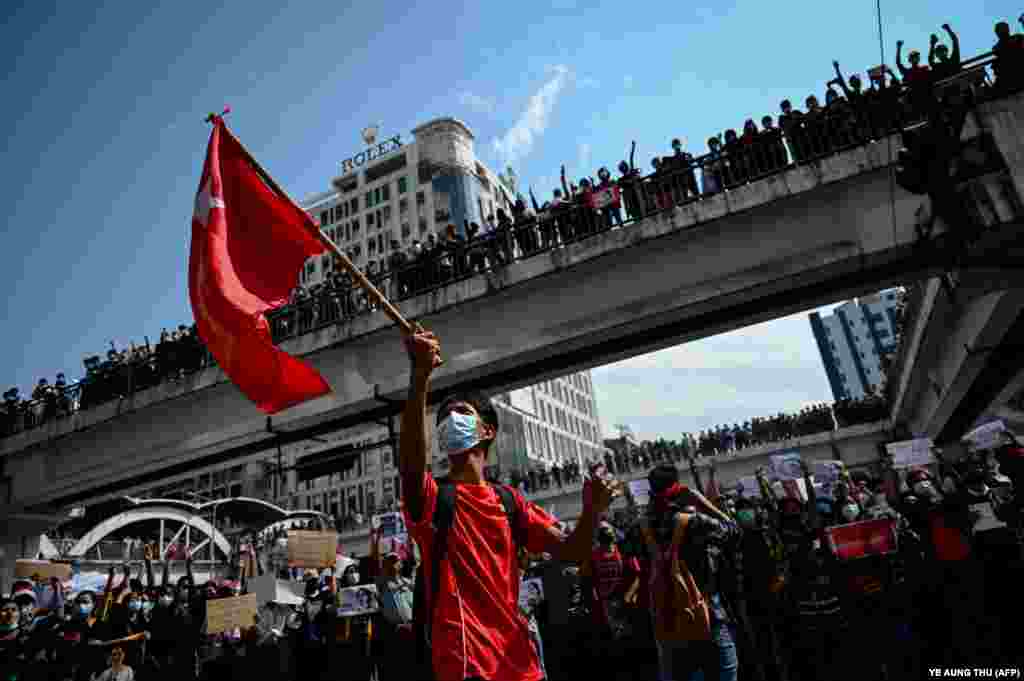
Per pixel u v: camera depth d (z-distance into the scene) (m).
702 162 13.70
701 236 13.66
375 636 9.17
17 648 10.41
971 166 10.44
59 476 21.20
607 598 8.37
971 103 10.64
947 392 20.86
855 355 132.00
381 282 17.03
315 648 9.77
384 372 16.30
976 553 7.80
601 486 2.51
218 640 11.21
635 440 94.94
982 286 12.41
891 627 7.20
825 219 12.79
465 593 2.20
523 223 15.12
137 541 27.08
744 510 7.68
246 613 10.50
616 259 14.23
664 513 4.98
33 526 24.31
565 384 85.38
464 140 87.19
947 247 11.31
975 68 10.96
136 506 26.72
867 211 12.33
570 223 14.84
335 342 16.58
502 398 66.88
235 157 3.83
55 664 10.43
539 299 14.93
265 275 3.57
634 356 15.36
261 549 22.69
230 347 3.32
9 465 22.27
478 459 2.57
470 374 15.42
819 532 7.69
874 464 31.61
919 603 8.15
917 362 22.27
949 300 14.57
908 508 7.82
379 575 8.52
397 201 84.44
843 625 7.04
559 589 9.68
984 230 10.38
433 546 2.26
